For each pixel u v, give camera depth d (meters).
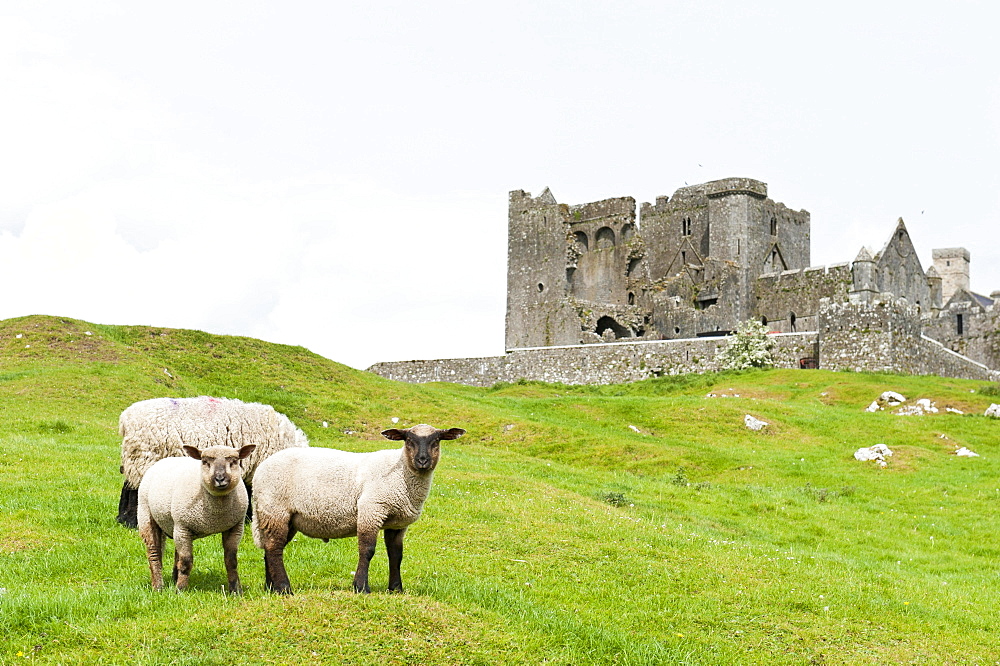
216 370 48.03
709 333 89.75
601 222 98.75
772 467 36.91
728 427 44.47
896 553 25.59
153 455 17.94
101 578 15.18
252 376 48.19
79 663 11.40
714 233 96.06
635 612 15.90
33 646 11.90
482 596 15.10
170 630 12.23
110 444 30.48
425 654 12.19
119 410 37.66
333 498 13.76
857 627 16.38
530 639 13.42
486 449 38.53
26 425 32.50
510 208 101.88
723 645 14.78
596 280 98.44
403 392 50.56
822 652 14.94
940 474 35.56
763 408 47.47
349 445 35.84
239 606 13.00
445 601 14.27
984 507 30.94
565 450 39.84
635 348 72.06
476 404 49.34
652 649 14.02
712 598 17.19
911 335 65.38
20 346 46.09
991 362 75.81
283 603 13.00
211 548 17.33
